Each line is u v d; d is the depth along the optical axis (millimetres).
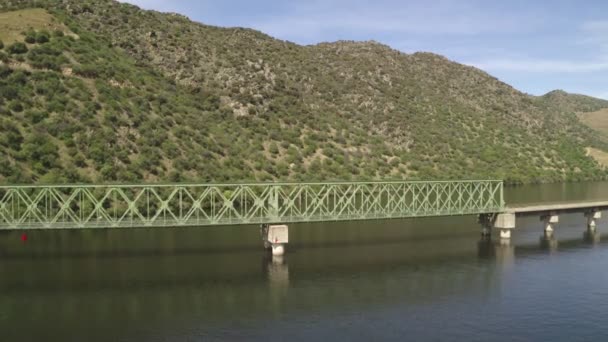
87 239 86562
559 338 49250
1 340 47938
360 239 90438
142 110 132375
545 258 77938
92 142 110125
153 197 103812
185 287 62719
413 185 92938
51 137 106875
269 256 76875
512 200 140250
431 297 60125
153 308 55969
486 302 58438
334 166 156125
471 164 193625
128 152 114312
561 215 121500
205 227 98250
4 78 116312
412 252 81250
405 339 48906
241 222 75062
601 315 54531
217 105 159125
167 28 188375
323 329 51000
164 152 121750
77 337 48875
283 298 59469
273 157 148875
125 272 68062
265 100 176375
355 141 178375
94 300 58031
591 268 72062
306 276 67750
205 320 52938
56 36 139625
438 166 182125
